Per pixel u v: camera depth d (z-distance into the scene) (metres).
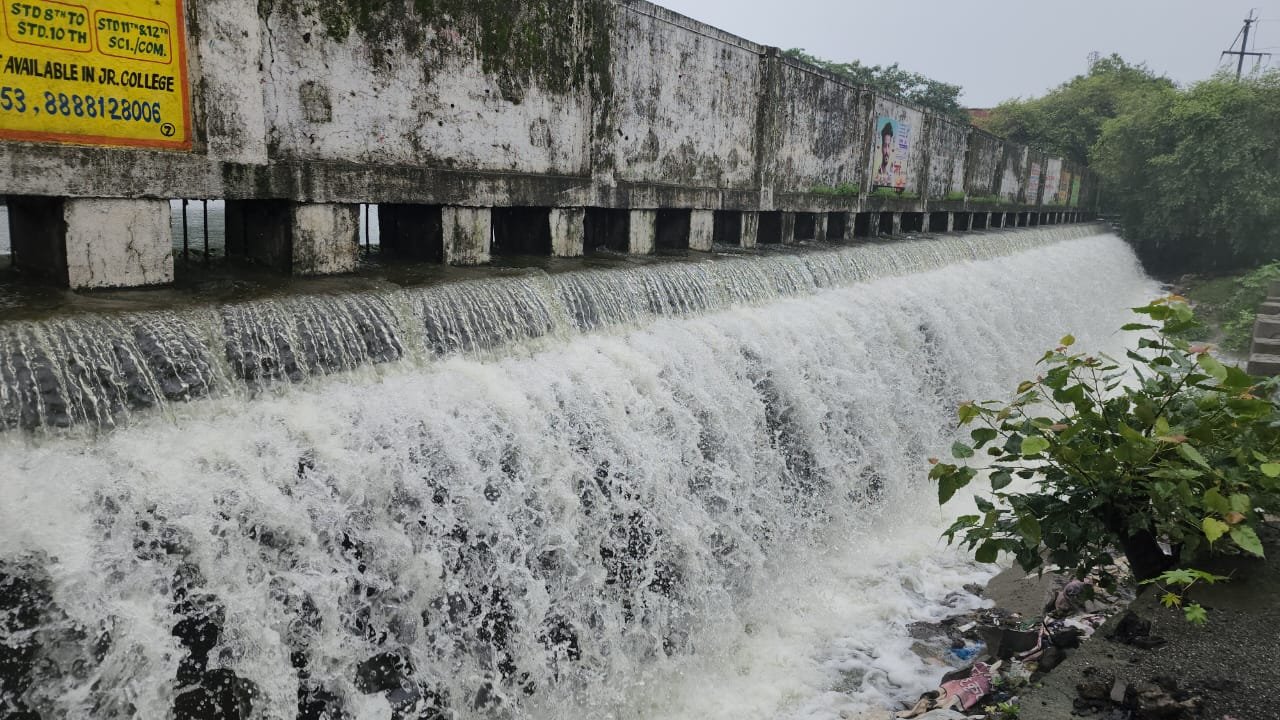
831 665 5.97
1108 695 3.71
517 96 7.67
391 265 7.04
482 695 4.70
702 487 6.40
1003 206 23.81
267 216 6.25
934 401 10.70
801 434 7.73
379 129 6.47
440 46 6.83
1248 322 17.31
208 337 4.46
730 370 7.22
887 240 15.04
